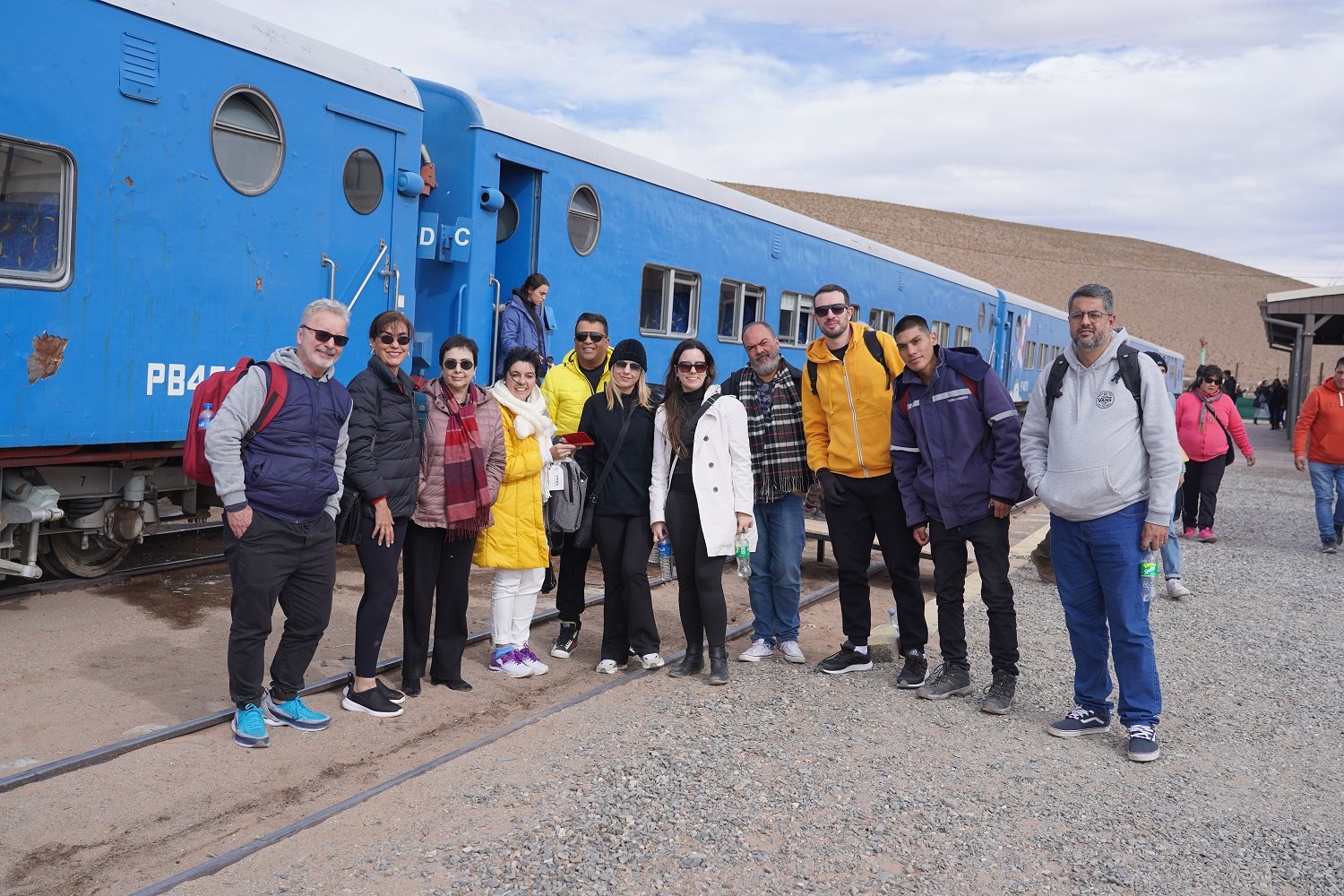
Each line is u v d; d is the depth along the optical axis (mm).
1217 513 14859
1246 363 95312
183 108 6375
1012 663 5551
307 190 7270
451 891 3348
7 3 5457
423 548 5332
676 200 11352
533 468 5680
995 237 132250
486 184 8703
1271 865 3830
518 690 5656
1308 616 8273
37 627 6000
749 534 5852
